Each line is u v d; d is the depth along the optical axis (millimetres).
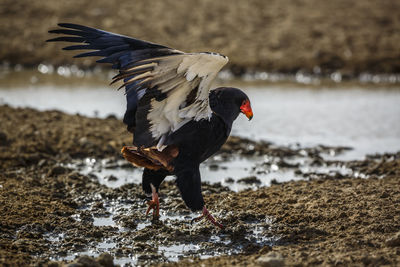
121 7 35031
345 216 10945
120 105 21812
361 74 26828
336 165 15500
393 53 28391
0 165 14578
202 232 10688
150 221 11383
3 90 23906
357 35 30641
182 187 10195
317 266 8977
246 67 27547
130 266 9406
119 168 15109
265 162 15820
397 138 18016
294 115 20578
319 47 29297
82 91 24031
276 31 31578
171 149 10234
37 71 28031
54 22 33031
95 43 10461
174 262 9492
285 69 27406
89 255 9836
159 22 32656
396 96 23219
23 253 9656
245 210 11711
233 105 10469
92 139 16812
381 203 11398
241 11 34406
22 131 16750
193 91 9703
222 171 15047
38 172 14297
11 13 34188
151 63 9203
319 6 35094
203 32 31422
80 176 14039
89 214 11633
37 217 11258
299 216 11094
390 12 33812
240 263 9250
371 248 9562
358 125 19344
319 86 25188
